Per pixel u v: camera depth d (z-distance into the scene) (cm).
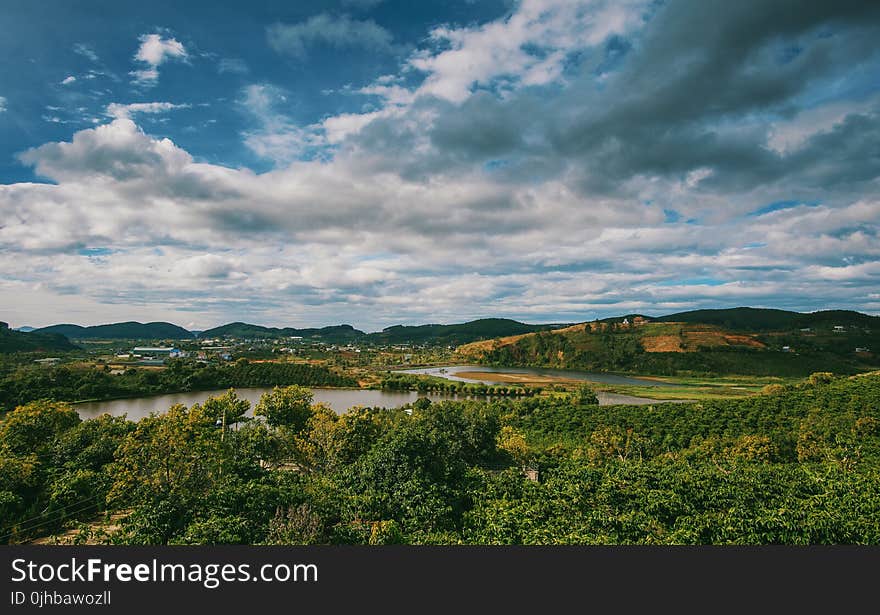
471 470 4519
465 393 15212
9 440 4488
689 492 3609
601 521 3095
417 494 3419
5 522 2994
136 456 3231
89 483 3531
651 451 6506
